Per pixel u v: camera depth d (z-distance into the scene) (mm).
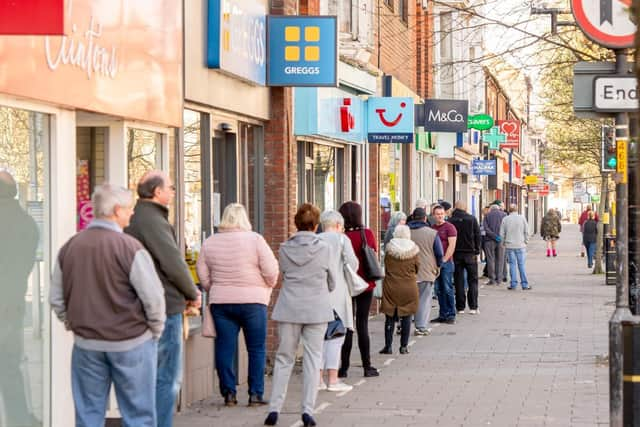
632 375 9656
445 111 30469
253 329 14242
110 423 12695
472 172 49344
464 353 20141
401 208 33688
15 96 10031
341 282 15445
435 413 13906
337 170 25156
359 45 23016
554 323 25469
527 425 13031
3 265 10125
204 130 15688
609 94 10734
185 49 14422
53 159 11102
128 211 9703
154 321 9547
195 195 15422
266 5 17859
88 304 9469
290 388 16141
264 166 18375
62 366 11219
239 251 13992
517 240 35812
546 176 110125
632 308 10898
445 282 25469
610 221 49219
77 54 11078
